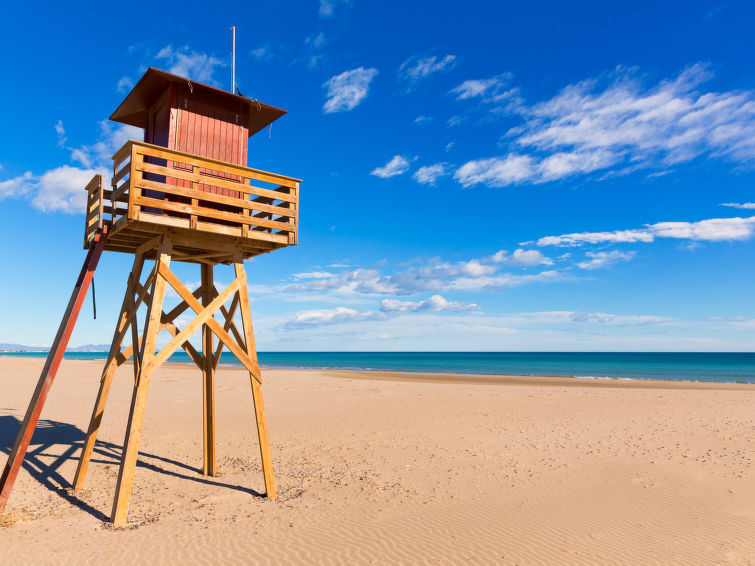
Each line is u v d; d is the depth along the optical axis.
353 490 9.45
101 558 6.24
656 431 15.45
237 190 9.21
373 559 6.22
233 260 9.56
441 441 14.05
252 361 9.24
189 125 9.59
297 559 6.21
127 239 9.52
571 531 7.23
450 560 6.20
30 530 7.31
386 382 33.91
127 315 9.62
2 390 26.09
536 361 117.06
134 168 8.05
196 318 8.68
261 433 9.16
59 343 8.37
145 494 9.23
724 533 7.17
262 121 11.36
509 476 10.42
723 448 12.95
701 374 57.97
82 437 14.17
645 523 7.58
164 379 33.44
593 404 21.86
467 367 79.62
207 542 6.79
